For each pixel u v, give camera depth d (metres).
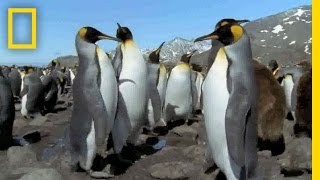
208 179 1.88
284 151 2.25
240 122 1.60
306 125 2.49
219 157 1.72
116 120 2.30
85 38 2.05
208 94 1.69
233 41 1.64
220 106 1.64
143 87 2.39
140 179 2.08
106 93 2.07
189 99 3.55
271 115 2.22
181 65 3.51
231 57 1.63
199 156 2.32
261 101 2.22
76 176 2.11
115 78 2.13
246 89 1.61
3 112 2.71
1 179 1.96
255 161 1.68
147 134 3.15
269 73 2.26
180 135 3.08
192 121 3.64
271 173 1.97
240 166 1.65
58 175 1.92
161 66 3.57
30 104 4.42
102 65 2.05
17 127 3.64
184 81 3.47
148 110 3.10
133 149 2.48
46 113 4.83
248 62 1.64
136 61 2.34
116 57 2.37
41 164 2.25
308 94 2.45
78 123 2.10
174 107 3.53
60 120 3.99
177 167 2.08
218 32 1.66
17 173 2.03
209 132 1.72
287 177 1.95
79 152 2.13
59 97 6.95
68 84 10.05
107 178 2.09
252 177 1.69
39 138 3.10
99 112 2.04
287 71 4.27
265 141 2.25
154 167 2.13
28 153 2.33
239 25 1.65
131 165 2.29
